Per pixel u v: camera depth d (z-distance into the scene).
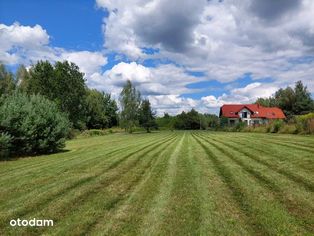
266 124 40.16
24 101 20.14
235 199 7.26
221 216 6.17
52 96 57.25
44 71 57.72
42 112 20.02
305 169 10.11
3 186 9.41
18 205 7.30
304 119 32.84
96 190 8.51
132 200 7.46
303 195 7.31
